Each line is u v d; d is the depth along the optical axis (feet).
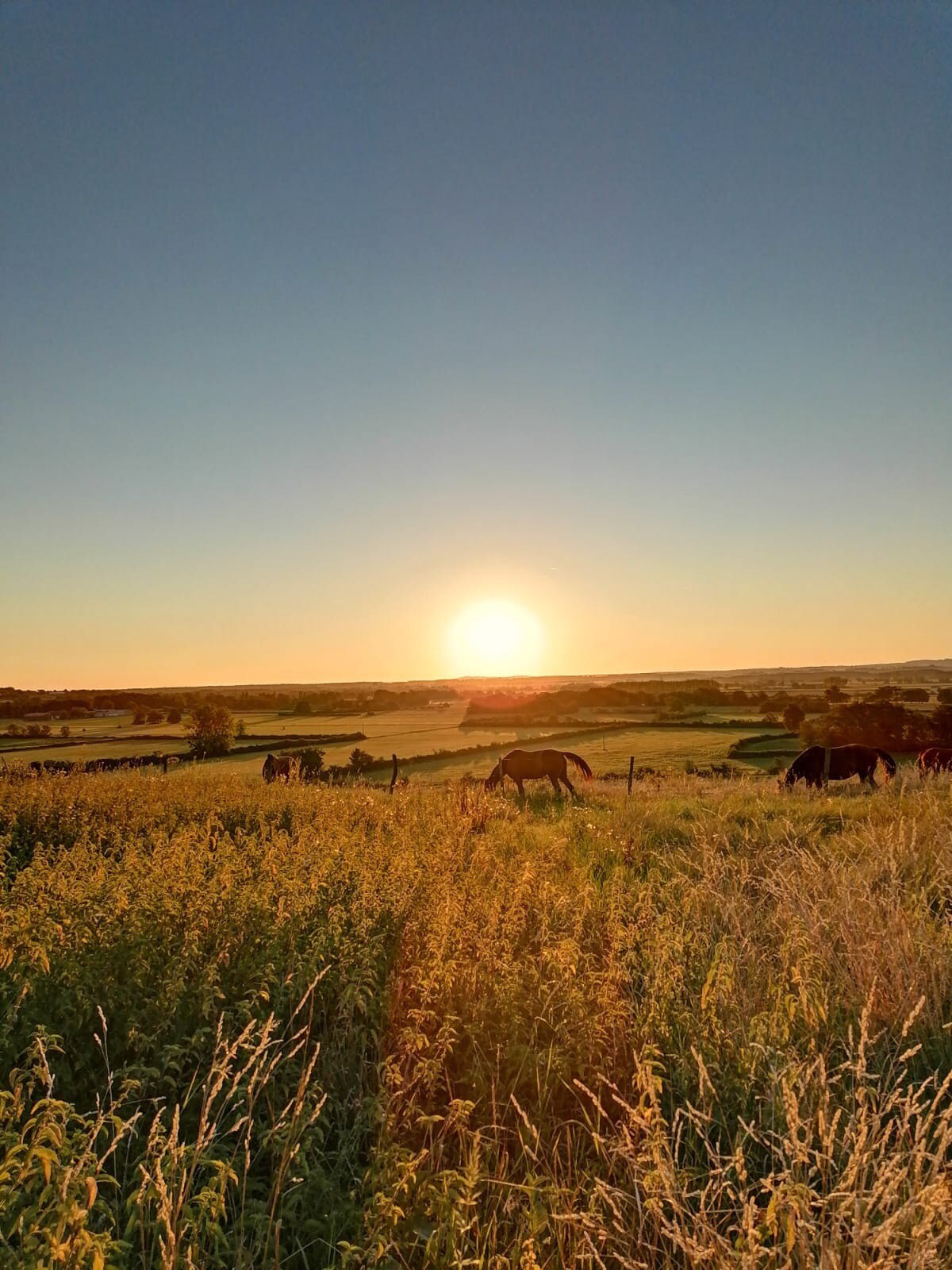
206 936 20.15
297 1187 12.01
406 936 20.81
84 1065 14.82
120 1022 15.88
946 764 83.61
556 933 22.25
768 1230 10.20
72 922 19.43
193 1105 14.40
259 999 16.89
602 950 21.20
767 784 77.92
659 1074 14.75
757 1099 13.67
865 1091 12.21
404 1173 11.46
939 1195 9.32
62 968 17.19
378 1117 13.24
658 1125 11.75
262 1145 12.51
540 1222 10.52
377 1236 10.27
